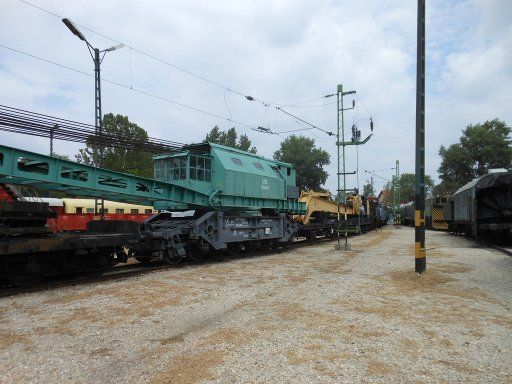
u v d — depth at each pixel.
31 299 8.51
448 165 66.25
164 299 8.48
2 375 4.69
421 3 11.67
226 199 16.06
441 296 8.65
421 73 11.62
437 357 5.15
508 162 61.56
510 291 9.15
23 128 10.17
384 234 35.56
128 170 35.75
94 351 5.45
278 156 67.25
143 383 4.44
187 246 14.59
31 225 10.11
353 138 21.72
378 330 6.27
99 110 20.95
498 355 5.22
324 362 4.98
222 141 64.00
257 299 8.52
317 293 9.06
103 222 12.45
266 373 4.67
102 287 9.79
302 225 23.75
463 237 27.77
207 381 4.46
